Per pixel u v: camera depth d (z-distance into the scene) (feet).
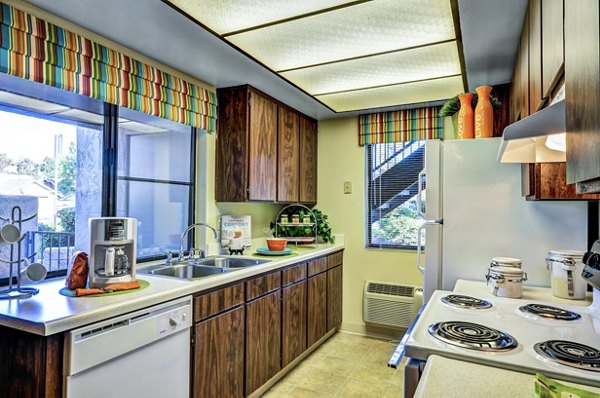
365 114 12.26
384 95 10.08
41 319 4.34
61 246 6.74
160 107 7.94
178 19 6.08
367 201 12.54
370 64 7.86
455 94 9.89
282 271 9.01
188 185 9.34
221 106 9.66
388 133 11.89
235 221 9.88
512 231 7.11
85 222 7.07
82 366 4.52
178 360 5.92
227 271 7.62
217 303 6.84
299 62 7.78
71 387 4.44
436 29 6.29
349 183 12.66
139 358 5.25
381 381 8.96
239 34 6.54
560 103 3.48
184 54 7.49
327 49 7.13
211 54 7.48
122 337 4.98
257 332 8.02
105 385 4.80
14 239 5.33
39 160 6.39
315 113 12.14
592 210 6.79
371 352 10.74
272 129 10.39
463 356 3.66
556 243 6.84
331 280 11.72
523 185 6.89
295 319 9.57
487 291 6.44
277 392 8.42
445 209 7.55
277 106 10.65
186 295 6.10
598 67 1.82
